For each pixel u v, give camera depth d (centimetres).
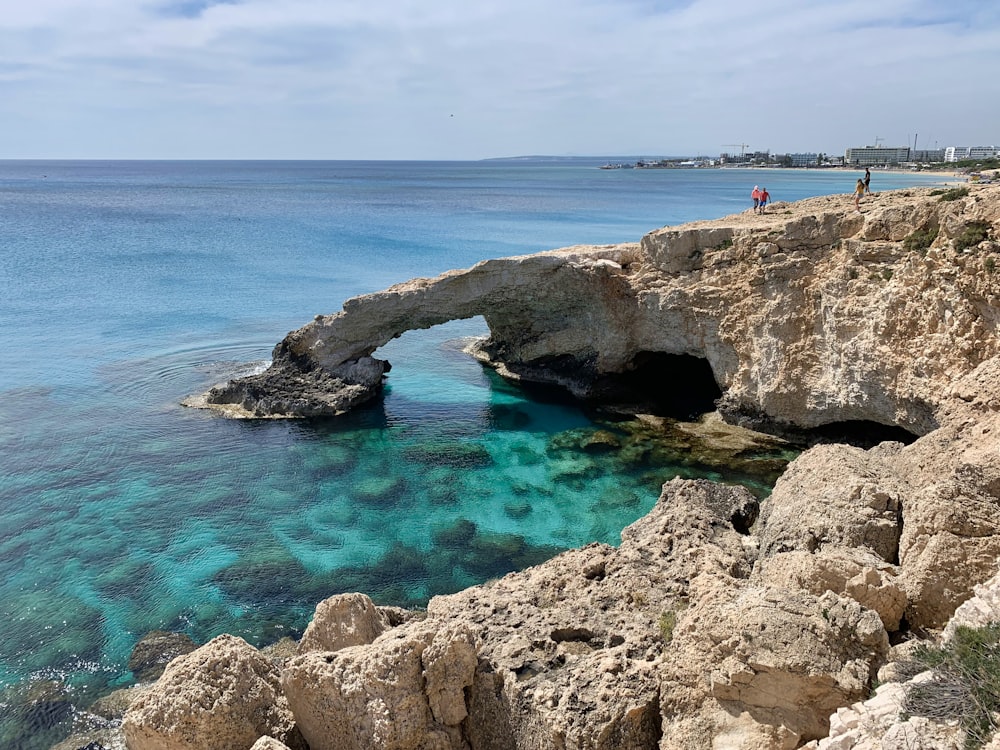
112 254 7906
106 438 3119
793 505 1780
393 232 9894
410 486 2711
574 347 3762
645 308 3400
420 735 1152
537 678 1240
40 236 9325
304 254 8056
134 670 1742
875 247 2569
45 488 2647
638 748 1139
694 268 3228
